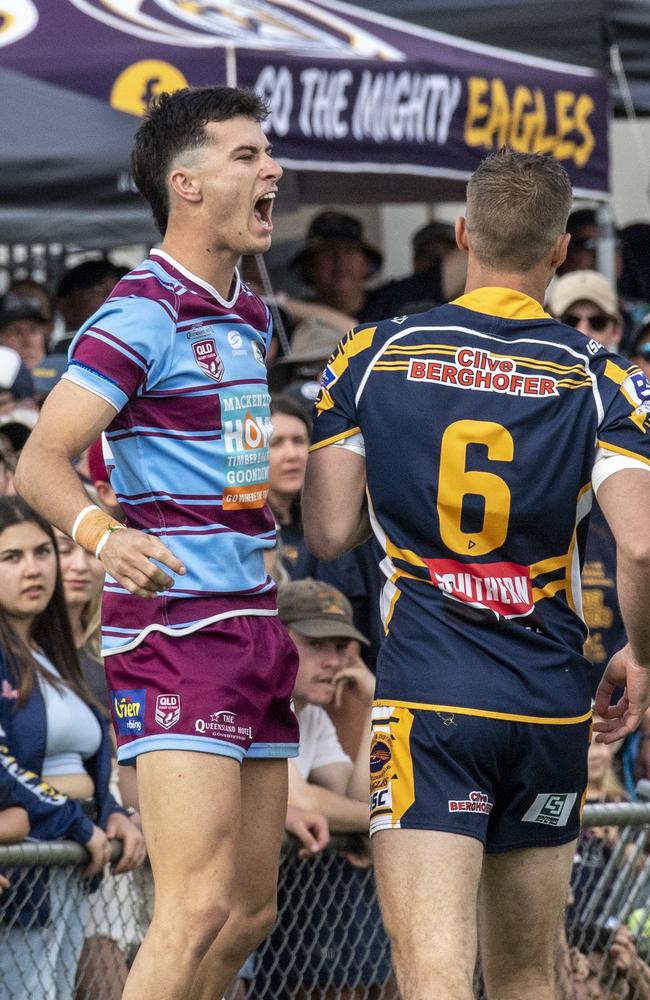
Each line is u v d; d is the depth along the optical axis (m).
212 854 9.38
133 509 9.68
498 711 9.96
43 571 13.81
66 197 18.03
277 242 29.61
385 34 22.39
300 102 19.61
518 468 10.09
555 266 10.90
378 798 10.11
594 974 14.50
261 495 9.96
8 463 17.23
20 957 12.28
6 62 19.00
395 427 10.27
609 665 11.19
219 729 9.45
